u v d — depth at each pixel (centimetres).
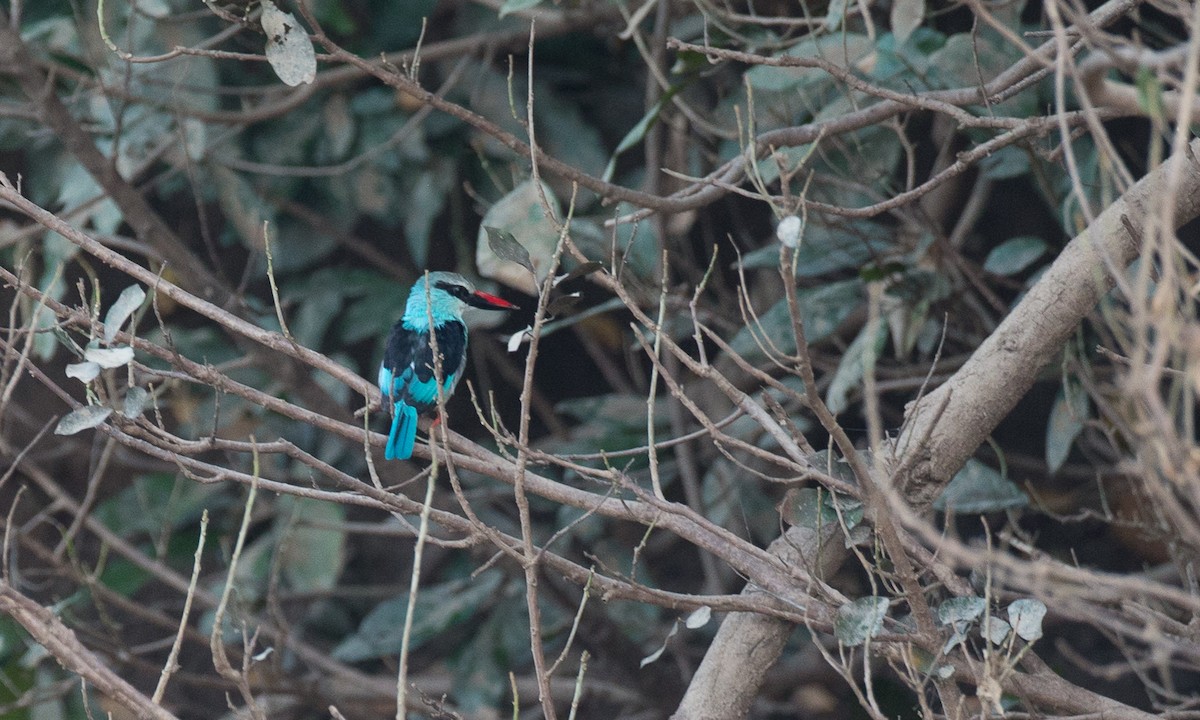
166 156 1178
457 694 1220
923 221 977
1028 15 1205
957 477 809
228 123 1108
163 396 1230
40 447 1431
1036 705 630
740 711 647
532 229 768
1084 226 664
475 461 634
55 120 976
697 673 661
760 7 1095
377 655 1212
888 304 925
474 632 1345
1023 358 637
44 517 1066
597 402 1159
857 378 866
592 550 1217
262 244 1177
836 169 948
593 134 1232
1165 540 736
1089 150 909
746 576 641
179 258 1028
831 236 941
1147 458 396
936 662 548
